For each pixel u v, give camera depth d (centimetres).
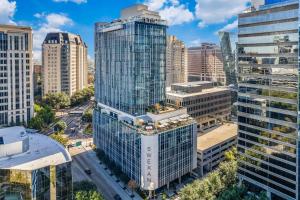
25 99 19788
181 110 13238
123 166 12838
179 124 12181
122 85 13238
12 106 19175
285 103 9181
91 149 16700
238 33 10694
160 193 11594
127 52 12675
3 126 18825
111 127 13850
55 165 7031
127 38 12631
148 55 12825
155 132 11125
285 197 9525
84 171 13650
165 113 12481
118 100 13662
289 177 9319
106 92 14838
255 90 10169
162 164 11331
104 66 14875
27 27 19450
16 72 19162
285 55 9056
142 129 11488
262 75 9862
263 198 9050
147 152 10925
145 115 12762
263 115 9956
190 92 18425
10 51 18738
